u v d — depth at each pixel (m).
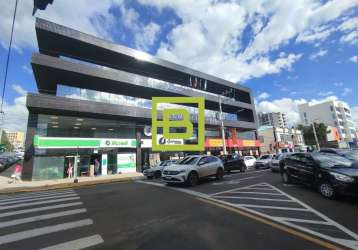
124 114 24.72
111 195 8.97
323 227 4.62
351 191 6.41
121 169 23.95
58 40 23.00
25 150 19.06
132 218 5.55
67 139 20.55
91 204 7.30
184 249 3.72
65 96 21.72
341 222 4.89
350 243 3.83
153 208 6.52
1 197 10.20
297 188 9.14
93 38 24.22
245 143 39.06
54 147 19.75
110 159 23.44
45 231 4.71
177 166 11.34
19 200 8.60
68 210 6.53
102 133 24.27
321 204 6.47
